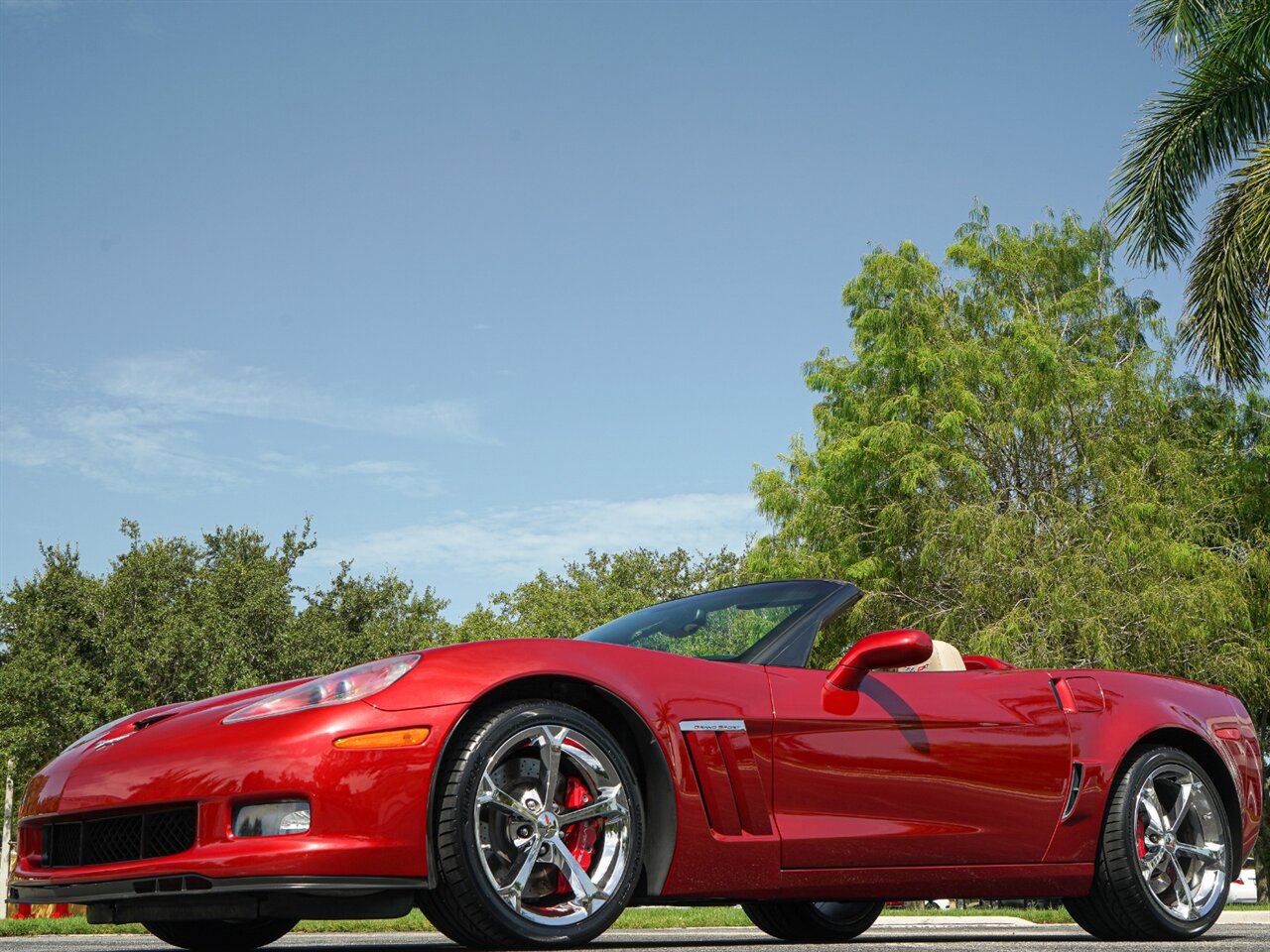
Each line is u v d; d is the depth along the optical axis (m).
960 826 3.53
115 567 28.86
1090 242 21.30
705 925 7.77
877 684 3.57
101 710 25.42
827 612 3.66
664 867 3.07
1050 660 16.20
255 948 3.76
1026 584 17.33
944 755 3.55
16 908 9.38
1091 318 20.98
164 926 3.63
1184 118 14.51
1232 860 4.14
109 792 2.89
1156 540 17.66
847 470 19.39
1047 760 3.74
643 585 45.41
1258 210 13.58
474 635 37.75
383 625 31.77
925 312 20.16
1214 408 20.36
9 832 11.17
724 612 3.71
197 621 27.56
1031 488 19.06
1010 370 19.62
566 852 2.94
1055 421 18.98
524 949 2.87
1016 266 20.95
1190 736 4.10
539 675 2.99
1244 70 14.23
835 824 3.32
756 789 3.22
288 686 3.11
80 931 6.15
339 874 2.69
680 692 3.20
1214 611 16.66
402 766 2.78
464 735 2.87
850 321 21.19
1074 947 3.34
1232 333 14.28
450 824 2.80
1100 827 3.84
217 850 2.71
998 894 3.66
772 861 3.20
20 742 24.08
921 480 19.08
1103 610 16.86
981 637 16.70
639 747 3.13
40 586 27.34
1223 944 3.54
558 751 2.95
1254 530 18.86
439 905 2.83
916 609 18.80
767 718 3.29
